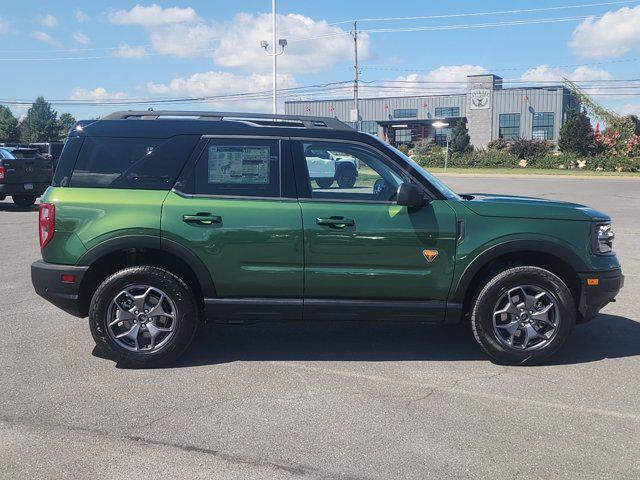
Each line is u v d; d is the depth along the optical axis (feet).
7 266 29.76
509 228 16.21
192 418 13.19
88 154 16.47
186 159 16.39
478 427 12.85
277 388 14.94
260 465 11.23
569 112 165.07
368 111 235.40
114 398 14.23
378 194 16.53
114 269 16.80
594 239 16.53
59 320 20.67
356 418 13.25
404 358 17.29
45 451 11.72
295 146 16.51
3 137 333.83
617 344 18.62
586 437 12.46
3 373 15.78
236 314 16.35
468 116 220.02
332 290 16.22
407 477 10.86
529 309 16.51
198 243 15.94
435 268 16.19
